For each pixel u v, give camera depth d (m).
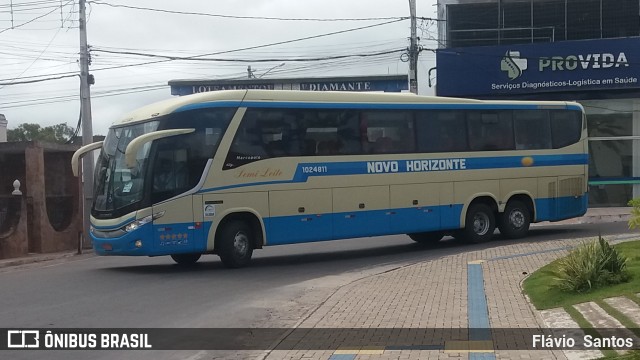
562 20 31.16
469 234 19.39
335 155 17.20
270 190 16.31
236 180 15.95
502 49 29.25
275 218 16.38
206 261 18.14
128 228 15.17
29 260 21.41
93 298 12.23
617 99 29.31
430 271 13.81
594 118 29.62
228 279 14.27
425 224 18.45
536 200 20.42
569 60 28.84
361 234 17.47
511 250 16.55
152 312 10.89
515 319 9.32
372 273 14.71
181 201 15.38
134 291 12.93
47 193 26.78
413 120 18.41
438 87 29.73
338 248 21.03
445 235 20.92
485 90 29.42
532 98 29.67
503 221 20.05
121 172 15.66
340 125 17.34
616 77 28.56
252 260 17.98
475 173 19.33
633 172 29.48
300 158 16.73
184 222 15.39
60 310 11.16
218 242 15.86
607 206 29.70
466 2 31.53
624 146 29.52
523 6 31.33
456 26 31.70
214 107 15.89
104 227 15.53
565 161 20.88
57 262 21.05
